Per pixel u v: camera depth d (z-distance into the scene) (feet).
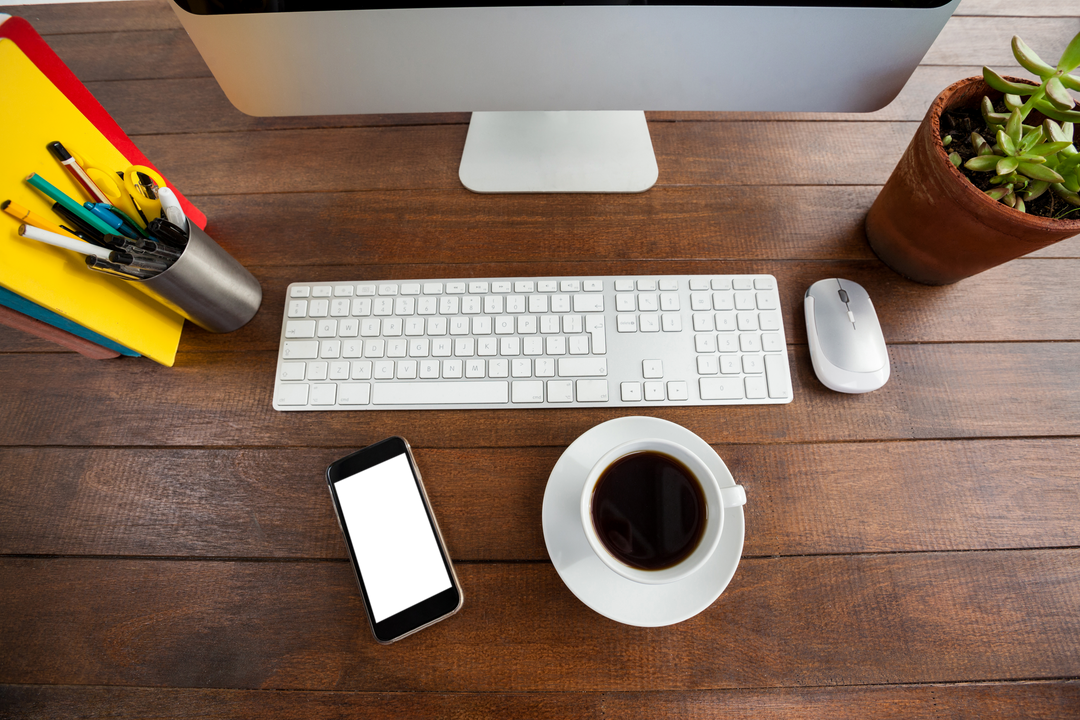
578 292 2.15
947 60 2.61
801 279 2.24
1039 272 2.23
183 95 2.63
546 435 2.00
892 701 1.72
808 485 1.94
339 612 1.82
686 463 1.68
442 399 2.03
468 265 2.27
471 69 1.92
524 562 1.87
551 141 2.43
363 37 1.81
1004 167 1.71
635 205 2.37
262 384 2.10
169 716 1.74
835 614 1.80
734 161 2.44
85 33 2.78
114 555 1.90
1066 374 2.07
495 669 1.76
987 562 1.85
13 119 1.65
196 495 1.96
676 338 2.09
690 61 1.88
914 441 2.00
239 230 2.36
